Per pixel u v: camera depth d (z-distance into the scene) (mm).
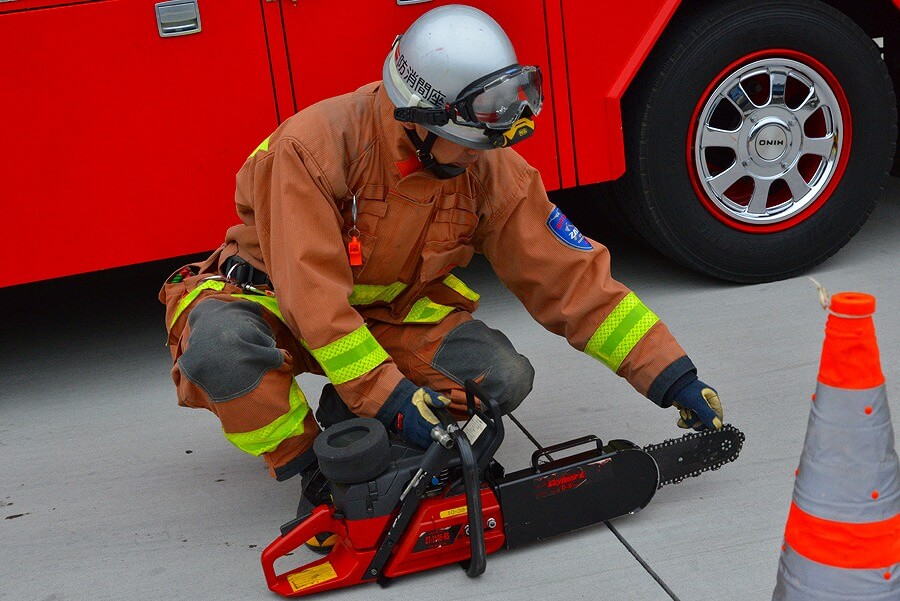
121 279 4383
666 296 3646
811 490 1650
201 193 3186
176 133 3117
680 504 2404
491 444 2102
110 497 2705
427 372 2457
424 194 2207
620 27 3324
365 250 2254
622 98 3525
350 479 2055
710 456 2342
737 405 2842
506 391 2428
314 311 2088
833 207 3602
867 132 3559
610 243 4234
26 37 2934
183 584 2285
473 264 4168
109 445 2996
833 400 1611
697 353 3174
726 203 3527
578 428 2816
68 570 2391
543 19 3285
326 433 2090
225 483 2727
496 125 1989
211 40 3070
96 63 3004
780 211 3592
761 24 3371
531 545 2299
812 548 1657
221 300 2309
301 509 2359
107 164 3090
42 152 3031
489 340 2461
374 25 3172
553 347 3361
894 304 3359
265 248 2258
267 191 2211
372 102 2221
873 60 3498
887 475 1615
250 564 2336
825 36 3428
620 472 2262
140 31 3012
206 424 3080
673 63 3355
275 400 2166
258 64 3123
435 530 2152
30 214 3070
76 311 4094
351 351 2104
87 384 3436
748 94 3791
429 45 2006
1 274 3098
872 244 3941
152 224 3174
